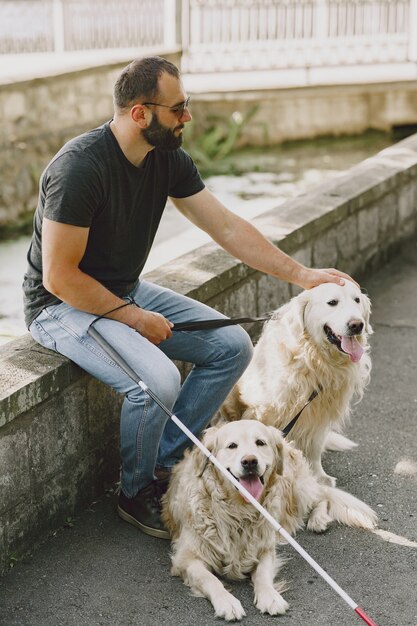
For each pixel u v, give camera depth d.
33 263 3.58
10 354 3.61
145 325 3.48
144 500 3.63
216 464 3.19
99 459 3.89
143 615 3.11
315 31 15.98
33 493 3.48
